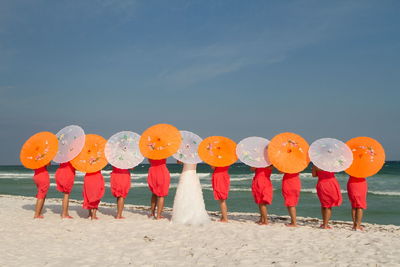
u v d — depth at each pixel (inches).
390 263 204.5
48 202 538.9
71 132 328.5
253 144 325.4
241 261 210.1
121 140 331.9
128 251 231.9
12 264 199.6
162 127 326.3
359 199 313.4
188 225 310.7
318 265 202.5
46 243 249.1
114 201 742.5
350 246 246.4
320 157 305.3
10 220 324.2
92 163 326.6
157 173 334.3
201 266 201.8
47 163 321.4
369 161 307.0
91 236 270.7
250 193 921.5
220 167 337.4
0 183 1346.0
